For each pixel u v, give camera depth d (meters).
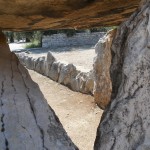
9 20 3.39
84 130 6.12
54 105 8.08
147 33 2.29
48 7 2.96
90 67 10.21
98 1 2.93
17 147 2.16
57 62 10.63
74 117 6.96
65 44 18.06
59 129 2.73
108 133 2.36
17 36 24.91
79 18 3.49
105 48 6.62
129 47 2.39
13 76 3.66
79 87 8.87
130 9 3.26
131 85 2.31
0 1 2.80
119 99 2.39
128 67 2.35
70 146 2.54
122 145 2.25
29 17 3.24
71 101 8.22
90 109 7.27
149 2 2.42
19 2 2.80
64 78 9.84
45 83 10.59
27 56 13.60
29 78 3.85
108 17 3.57
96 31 18.28
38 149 2.22
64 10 3.07
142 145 2.14
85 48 15.64
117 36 2.68
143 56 2.27
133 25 2.49
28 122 2.58
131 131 2.24
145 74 2.24
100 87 7.11
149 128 2.16
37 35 19.97
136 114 2.25
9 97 2.98
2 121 2.48
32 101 3.07
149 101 2.20
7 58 4.18
